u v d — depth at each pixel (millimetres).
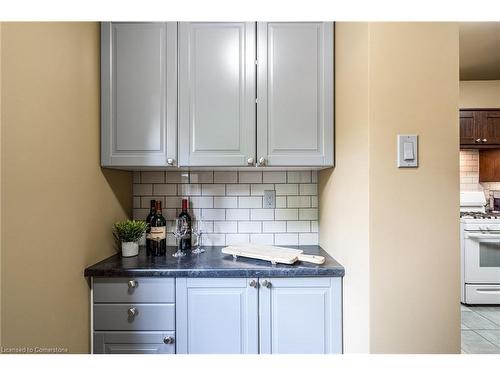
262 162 1388
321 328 1256
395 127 975
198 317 1259
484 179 3102
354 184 1112
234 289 1265
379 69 976
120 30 1400
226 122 1408
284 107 1404
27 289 907
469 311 2602
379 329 968
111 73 1396
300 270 1240
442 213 971
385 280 969
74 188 1174
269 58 1407
